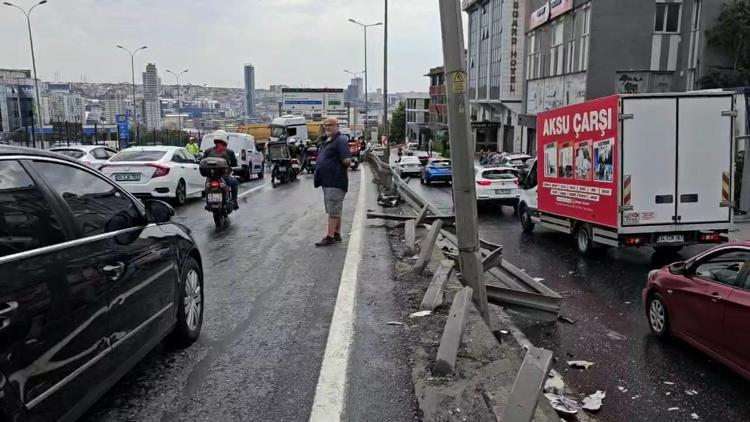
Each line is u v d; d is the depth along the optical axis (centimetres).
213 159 1190
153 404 404
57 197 352
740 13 2792
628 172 988
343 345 508
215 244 1009
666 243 1009
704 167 1000
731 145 1002
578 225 1140
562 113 1176
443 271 685
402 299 646
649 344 599
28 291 287
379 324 562
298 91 9125
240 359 486
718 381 502
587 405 447
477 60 6362
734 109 996
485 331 501
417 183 3538
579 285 866
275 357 490
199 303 545
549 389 473
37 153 355
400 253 905
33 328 286
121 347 380
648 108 983
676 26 3148
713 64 2923
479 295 575
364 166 4203
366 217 1310
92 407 399
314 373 455
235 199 1327
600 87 3259
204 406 402
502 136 5631
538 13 4141
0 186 308
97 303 348
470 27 6700
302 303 648
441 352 436
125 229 419
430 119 10750
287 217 1354
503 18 5209
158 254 450
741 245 525
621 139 983
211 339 535
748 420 428
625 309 734
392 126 14262
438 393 396
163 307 457
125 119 3916
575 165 1130
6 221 300
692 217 1004
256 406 401
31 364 284
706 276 555
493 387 401
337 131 990
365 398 408
